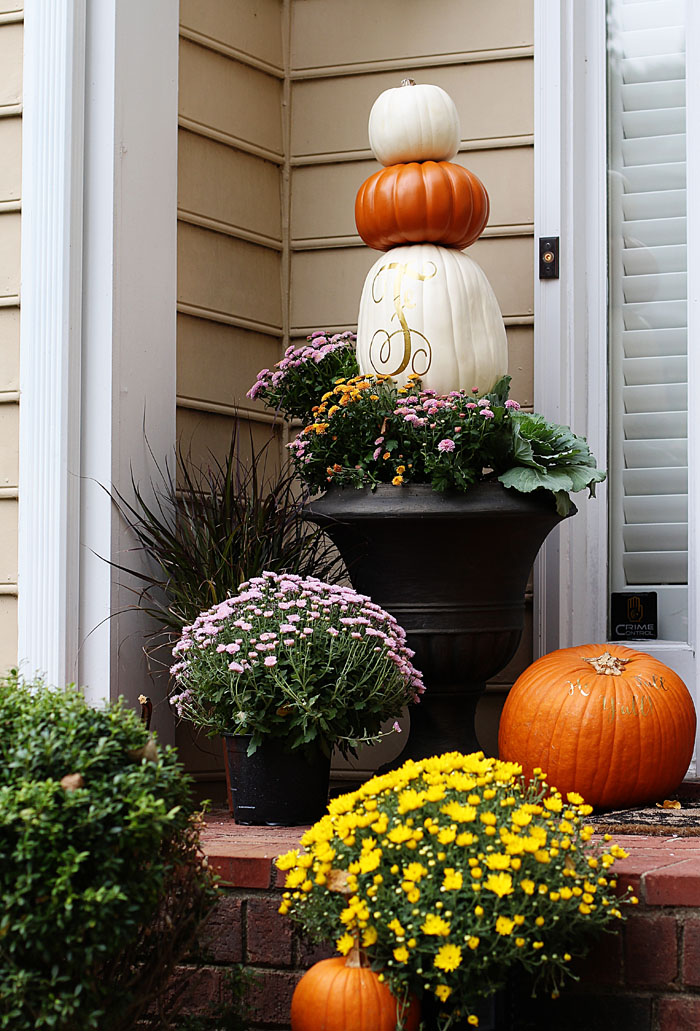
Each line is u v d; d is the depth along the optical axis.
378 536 2.77
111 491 2.93
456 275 2.94
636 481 3.38
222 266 3.36
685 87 3.38
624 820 2.54
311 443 2.87
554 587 3.24
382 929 1.81
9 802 1.62
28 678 2.91
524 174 3.35
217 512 2.95
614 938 1.99
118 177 2.98
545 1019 2.02
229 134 3.39
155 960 1.89
